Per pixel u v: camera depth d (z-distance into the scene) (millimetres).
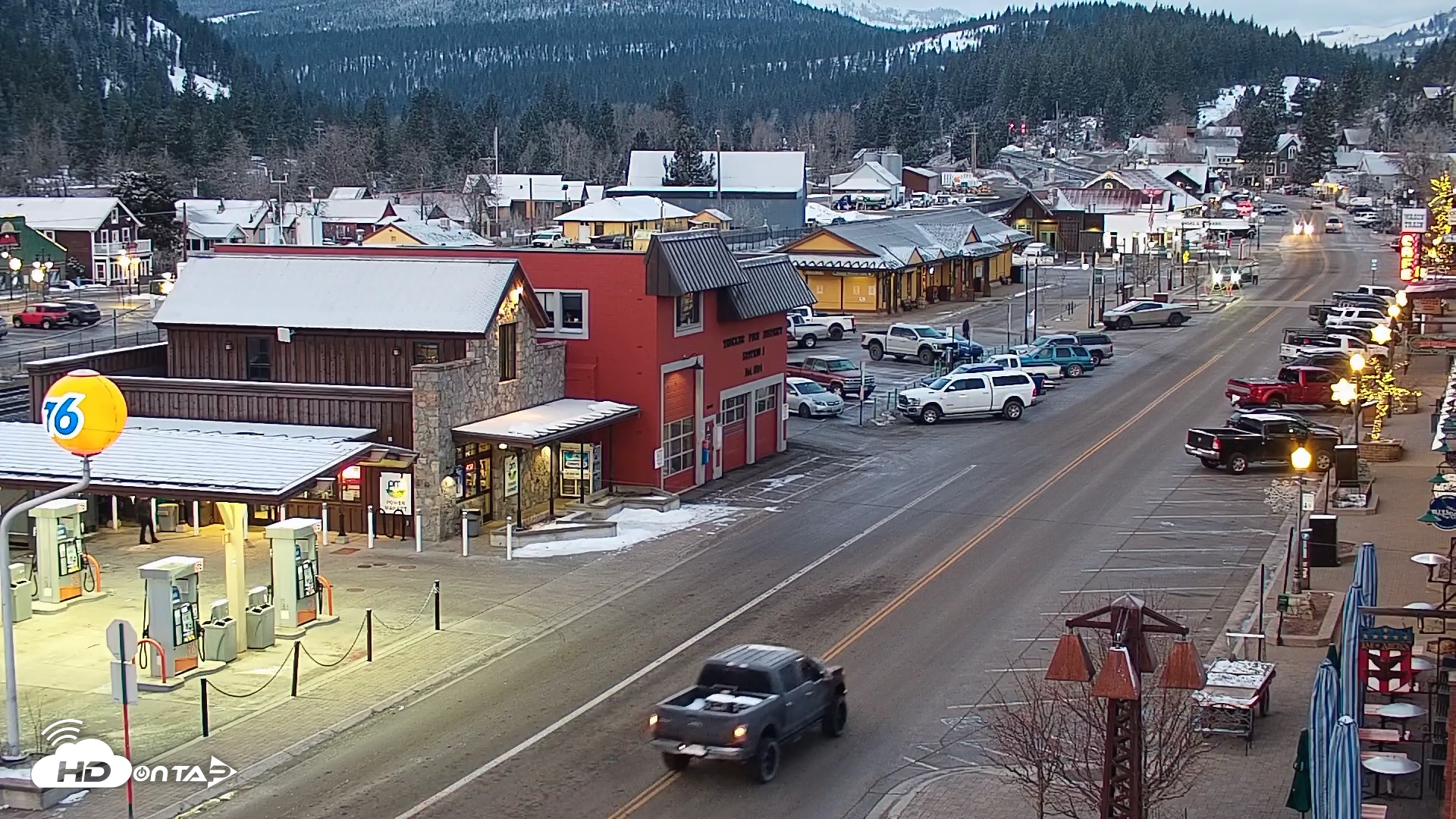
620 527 42719
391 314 43531
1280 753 24750
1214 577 36250
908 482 48906
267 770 24734
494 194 170625
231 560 31078
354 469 41406
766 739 24000
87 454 26703
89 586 35281
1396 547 38156
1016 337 87625
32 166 199375
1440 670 24672
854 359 78562
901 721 26891
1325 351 68438
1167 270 124000
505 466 43344
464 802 23281
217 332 45094
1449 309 56594
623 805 23156
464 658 30750
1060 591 35219
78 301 105188
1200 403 64188
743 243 113500
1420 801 22297
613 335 46438
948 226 109688
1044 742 21047
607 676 29531
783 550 39781
